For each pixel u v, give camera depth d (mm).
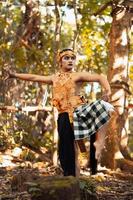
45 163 9156
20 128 10742
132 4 9664
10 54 11180
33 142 10766
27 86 11797
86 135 5281
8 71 5738
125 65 9805
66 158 5441
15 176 6578
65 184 4805
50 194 4738
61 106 5465
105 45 12992
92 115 5297
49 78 5598
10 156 9438
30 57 11953
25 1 11820
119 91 9680
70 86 5449
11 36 11648
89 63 13320
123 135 9742
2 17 11477
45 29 12500
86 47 13180
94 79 5398
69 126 5398
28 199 5848
